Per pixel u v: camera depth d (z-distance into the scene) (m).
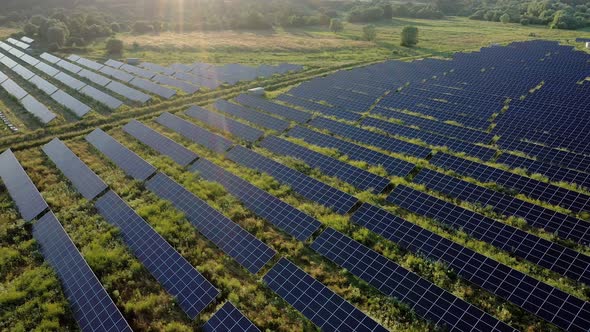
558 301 18.70
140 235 26.06
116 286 22.58
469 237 24.39
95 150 39.56
